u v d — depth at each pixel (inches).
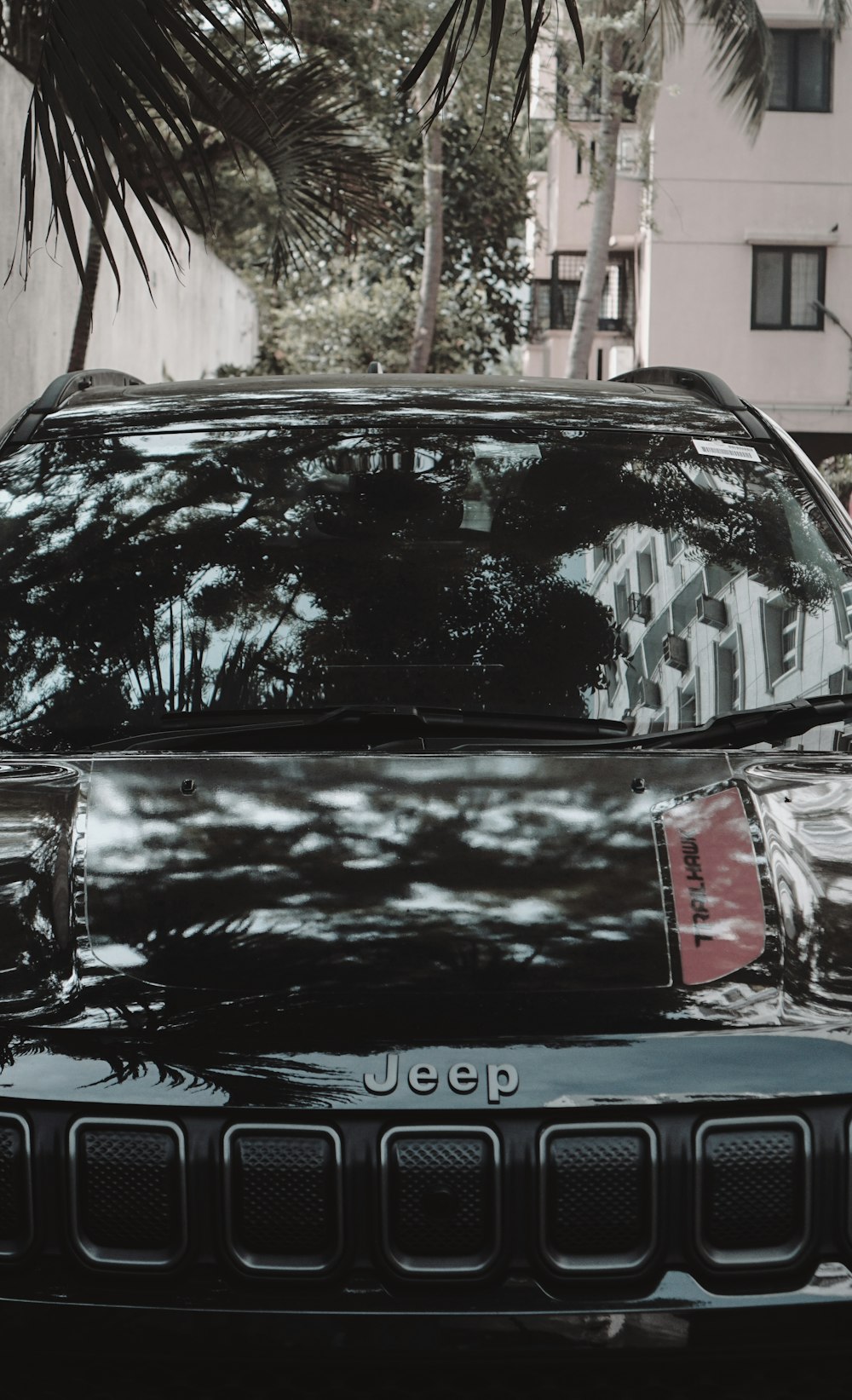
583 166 1153.4
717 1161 64.8
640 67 805.9
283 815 80.3
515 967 69.2
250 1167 64.4
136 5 171.3
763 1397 63.3
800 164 999.6
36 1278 64.5
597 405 122.0
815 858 78.4
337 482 110.6
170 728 95.3
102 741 94.7
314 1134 64.5
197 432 115.5
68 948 71.5
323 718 93.8
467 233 1116.5
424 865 75.8
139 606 102.0
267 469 111.4
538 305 1314.0
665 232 1005.2
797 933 72.4
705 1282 64.2
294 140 432.1
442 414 117.6
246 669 98.6
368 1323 62.7
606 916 72.5
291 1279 63.7
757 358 1015.0
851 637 103.7
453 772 85.2
